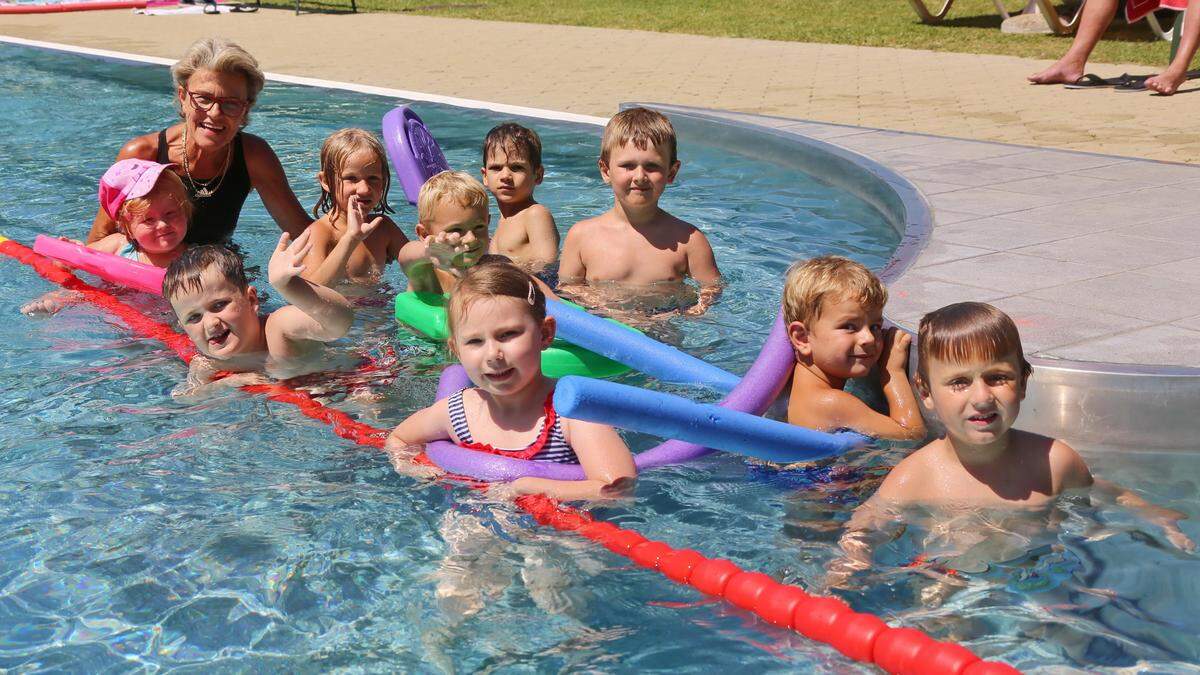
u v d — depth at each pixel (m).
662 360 3.77
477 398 3.35
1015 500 2.90
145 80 11.09
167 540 2.78
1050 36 12.65
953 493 2.94
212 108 5.00
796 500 2.99
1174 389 3.15
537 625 2.40
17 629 2.40
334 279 4.72
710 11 16.92
